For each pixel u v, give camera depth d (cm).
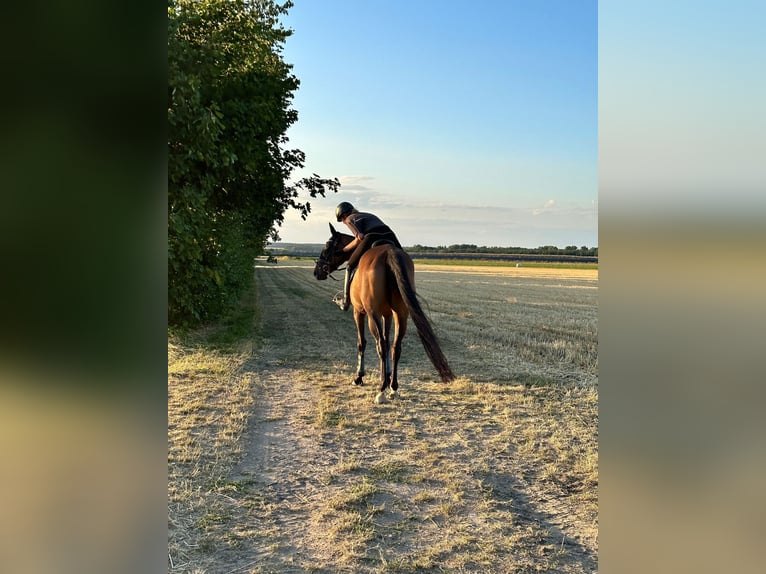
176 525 335
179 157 668
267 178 1235
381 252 593
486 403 616
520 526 343
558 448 477
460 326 1302
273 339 1084
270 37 1125
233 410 570
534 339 1095
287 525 340
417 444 485
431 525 343
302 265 7125
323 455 457
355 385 697
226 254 1177
